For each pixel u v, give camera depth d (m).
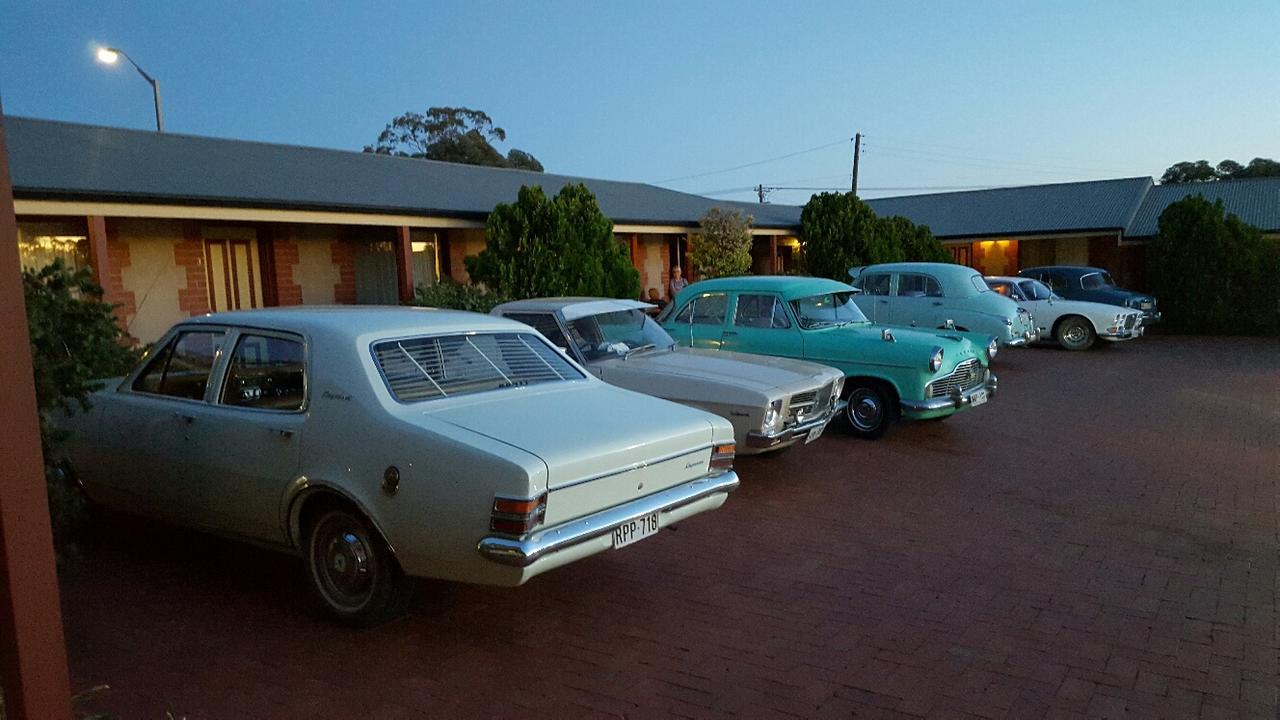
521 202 13.34
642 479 4.43
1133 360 16.97
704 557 5.71
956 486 7.51
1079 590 5.14
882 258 21.70
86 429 5.52
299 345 4.66
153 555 5.59
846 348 9.23
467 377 4.76
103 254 10.01
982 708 3.77
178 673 4.00
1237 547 5.93
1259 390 13.01
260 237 13.62
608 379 7.30
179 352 5.25
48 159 11.21
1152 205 29.27
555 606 4.86
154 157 12.91
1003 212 30.05
